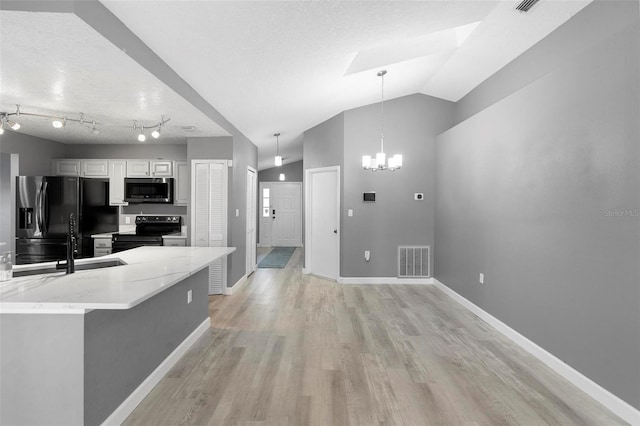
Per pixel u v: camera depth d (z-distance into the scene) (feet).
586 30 9.64
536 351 9.65
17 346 5.79
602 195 7.44
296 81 12.50
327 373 8.68
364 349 10.12
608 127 7.27
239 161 17.57
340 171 18.44
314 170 20.02
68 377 5.78
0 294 6.00
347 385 8.12
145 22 7.18
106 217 17.47
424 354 9.82
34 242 15.21
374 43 10.54
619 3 8.62
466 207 14.30
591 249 7.75
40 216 14.99
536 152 9.73
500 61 13.23
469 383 8.24
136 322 7.41
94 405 6.05
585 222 7.93
